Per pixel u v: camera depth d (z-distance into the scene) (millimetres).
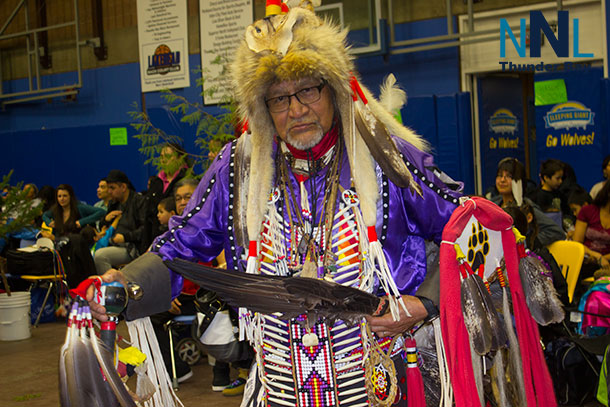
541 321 1919
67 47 10688
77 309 1760
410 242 1931
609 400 3611
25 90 11234
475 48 7539
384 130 1862
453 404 1873
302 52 1762
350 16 7992
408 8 7859
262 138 1930
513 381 1882
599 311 3980
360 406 1820
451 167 7637
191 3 9391
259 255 1927
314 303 1726
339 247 1870
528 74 8859
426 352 2059
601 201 5332
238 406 4301
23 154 11195
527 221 4262
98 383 1716
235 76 1897
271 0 1928
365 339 1824
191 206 2033
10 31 11234
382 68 8062
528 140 8938
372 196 1840
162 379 2033
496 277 1942
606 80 6781
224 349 3865
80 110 10672
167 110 9570
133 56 10055
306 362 1836
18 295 6707
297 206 1917
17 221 6590
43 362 5738
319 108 1832
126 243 7125
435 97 7684
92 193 10594
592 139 6930
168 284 1970
